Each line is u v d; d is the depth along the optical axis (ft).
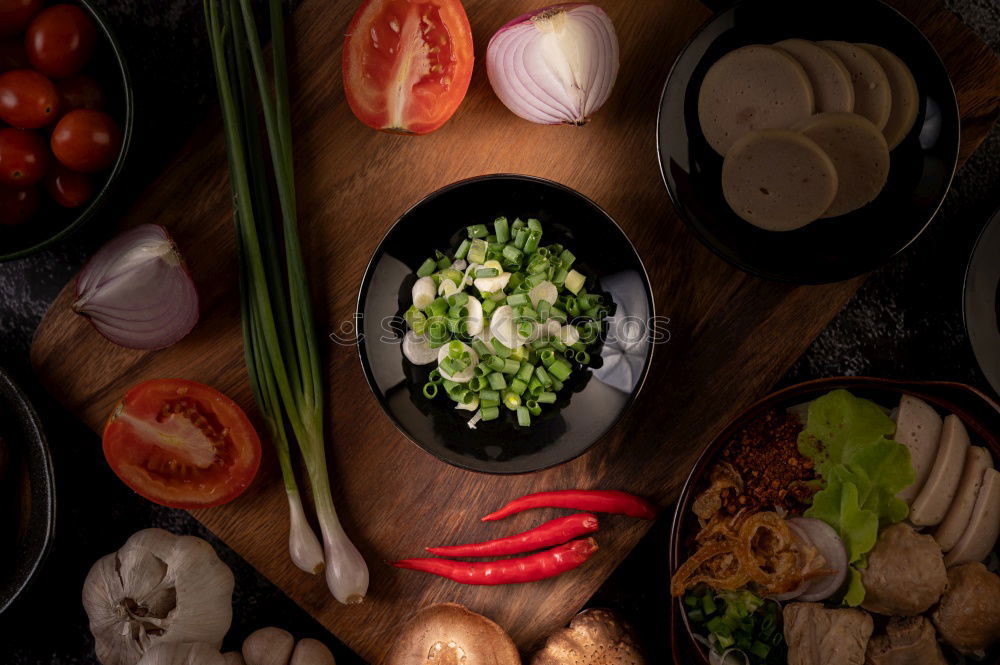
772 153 1.36
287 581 1.50
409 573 1.51
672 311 1.49
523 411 1.45
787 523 1.41
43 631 1.62
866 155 1.36
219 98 1.46
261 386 1.46
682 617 1.46
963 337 1.60
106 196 1.42
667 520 1.61
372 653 1.51
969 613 1.36
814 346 1.61
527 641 1.51
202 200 1.49
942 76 1.38
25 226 1.50
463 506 1.50
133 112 1.40
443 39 1.44
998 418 1.44
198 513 1.50
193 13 1.56
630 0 1.47
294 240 1.43
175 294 1.42
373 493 1.50
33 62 1.42
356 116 1.45
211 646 1.49
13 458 1.50
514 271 1.46
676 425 1.49
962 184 1.58
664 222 1.49
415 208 1.40
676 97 1.41
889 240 1.43
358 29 1.42
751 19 1.40
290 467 1.48
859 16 1.40
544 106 1.44
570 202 1.42
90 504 1.61
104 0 1.55
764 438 1.45
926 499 1.39
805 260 1.45
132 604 1.49
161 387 1.44
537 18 1.39
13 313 1.59
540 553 1.48
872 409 1.41
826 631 1.38
